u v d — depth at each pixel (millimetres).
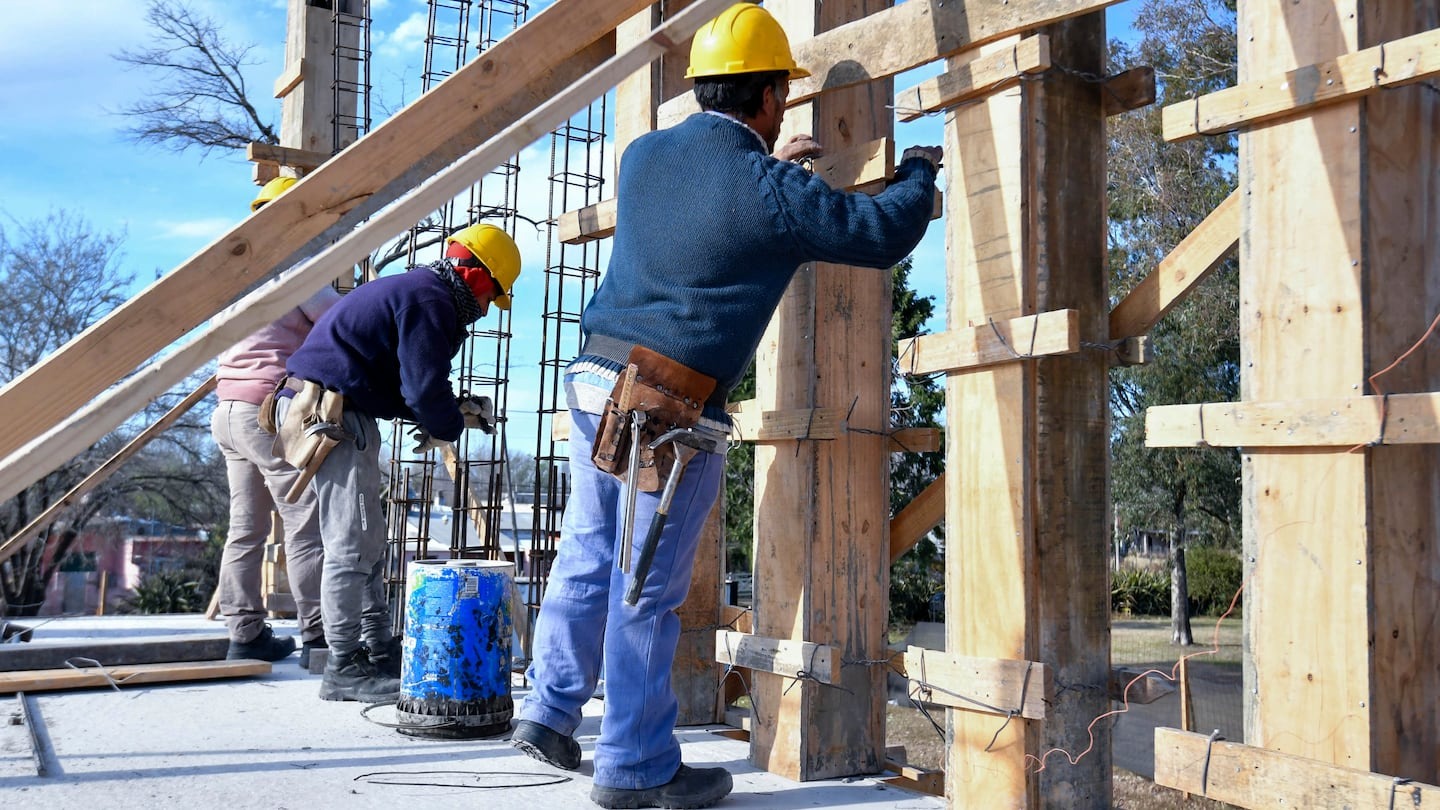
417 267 3783
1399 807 1823
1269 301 2127
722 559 3773
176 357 1604
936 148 2621
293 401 3777
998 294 2557
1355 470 1973
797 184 2447
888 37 2803
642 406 2490
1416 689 2010
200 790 2697
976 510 2590
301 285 1670
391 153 2086
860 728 3047
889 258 2486
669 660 2670
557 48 2221
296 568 4523
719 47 2645
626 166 2689
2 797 2609
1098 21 2664
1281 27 2119
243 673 4352
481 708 3342
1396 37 2035
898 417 11812
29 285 23266
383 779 2824
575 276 5039
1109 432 2637
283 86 6270
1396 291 2029
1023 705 2420
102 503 24609
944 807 2670
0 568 23453
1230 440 2127
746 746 3375
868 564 3072
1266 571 2109
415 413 3691
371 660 3936
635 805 2596
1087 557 2576
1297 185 2088
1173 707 15445
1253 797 2047
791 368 3055
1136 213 19141
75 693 3979
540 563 4895
